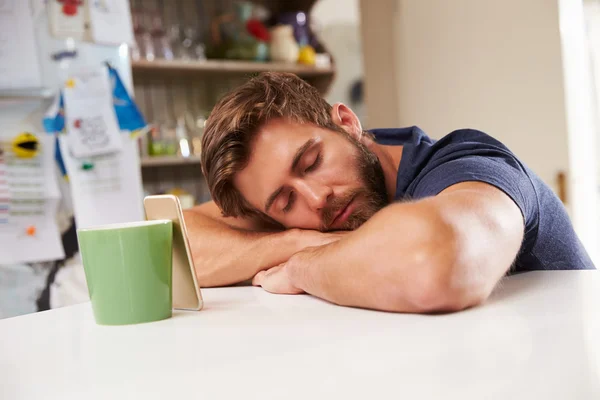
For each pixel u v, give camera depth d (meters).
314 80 3.65
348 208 1.05
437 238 0.62
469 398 0.37
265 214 1.13
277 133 1.03
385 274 0.64
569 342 0.47
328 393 0.41
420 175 0.94
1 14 2.37
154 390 0.46
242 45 3.27
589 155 2.79
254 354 0.53
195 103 3.49
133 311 0.73
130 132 2.62
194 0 3.43
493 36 3.04
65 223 2.46
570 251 1.00
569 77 2.73
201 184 3.49
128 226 0.74
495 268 0.65
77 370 0.54
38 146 2.40
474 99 3.18
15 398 0.47
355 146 1.07
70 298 2.45
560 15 2.72
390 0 3.69
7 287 2.33
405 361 0.47
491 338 0.51
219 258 1.05
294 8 3.62
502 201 0.71
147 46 3.01
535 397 0.36
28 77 2.41
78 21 2.52
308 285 0.79
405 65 3.62
